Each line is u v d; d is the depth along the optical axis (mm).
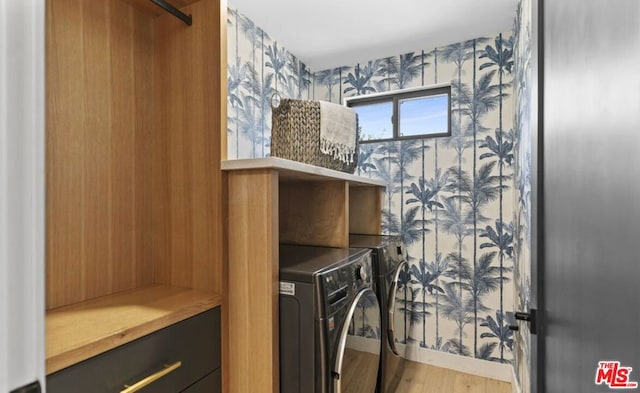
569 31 645
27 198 292
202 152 1194
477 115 2293
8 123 281
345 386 1221
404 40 2338
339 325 1195
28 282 291
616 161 473
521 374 1750
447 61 2395
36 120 299
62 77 989
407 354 2459
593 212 541
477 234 2283
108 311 959
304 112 1606
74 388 716
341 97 2768
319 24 2146
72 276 1017
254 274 1131
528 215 1503
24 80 292
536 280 833
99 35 1096
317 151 1624
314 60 2662
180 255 1236
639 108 419
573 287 620
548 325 767
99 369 767
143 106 1241
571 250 631
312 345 1097
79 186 1035
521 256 1778
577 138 604
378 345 1641
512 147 2174
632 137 434
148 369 882
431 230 2422
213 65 1172
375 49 2471
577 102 604
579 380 594
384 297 1821
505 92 2207
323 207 1812
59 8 983
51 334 789
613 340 480
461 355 2314
